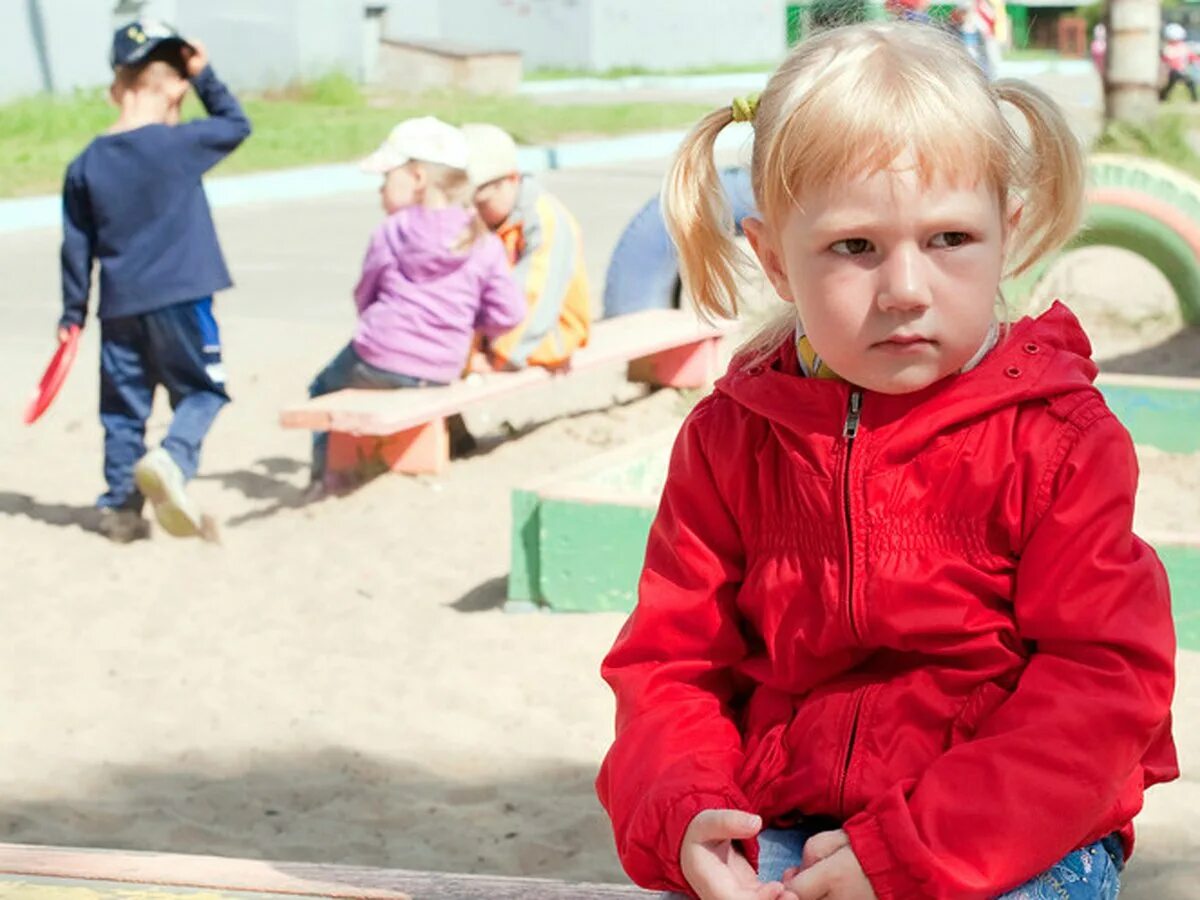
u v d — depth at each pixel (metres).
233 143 6.68
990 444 1.92
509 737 4.52
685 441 2.11
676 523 2.11
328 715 4.68
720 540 2.10
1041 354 1.94
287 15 29.05
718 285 2.15
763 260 2.05
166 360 6.55
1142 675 1.85
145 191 6.47
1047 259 2.36
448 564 6.13
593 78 37.12
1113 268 11.90
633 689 2.11
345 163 20.81
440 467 7.21
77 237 6.54
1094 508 1.88
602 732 4.54
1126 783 1.92
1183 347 9.45
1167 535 4.91
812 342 1.94
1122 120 12.08
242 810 4.10
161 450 6.20
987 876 1.83
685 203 2.11
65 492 7.18
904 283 1.84
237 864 2.43
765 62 41.88
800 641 2.02
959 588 1.94
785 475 2.02
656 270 9.45
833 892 1.86
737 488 2.05
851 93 1.83
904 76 1.84
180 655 5.21
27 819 4.04
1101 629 1.86
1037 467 1.90
